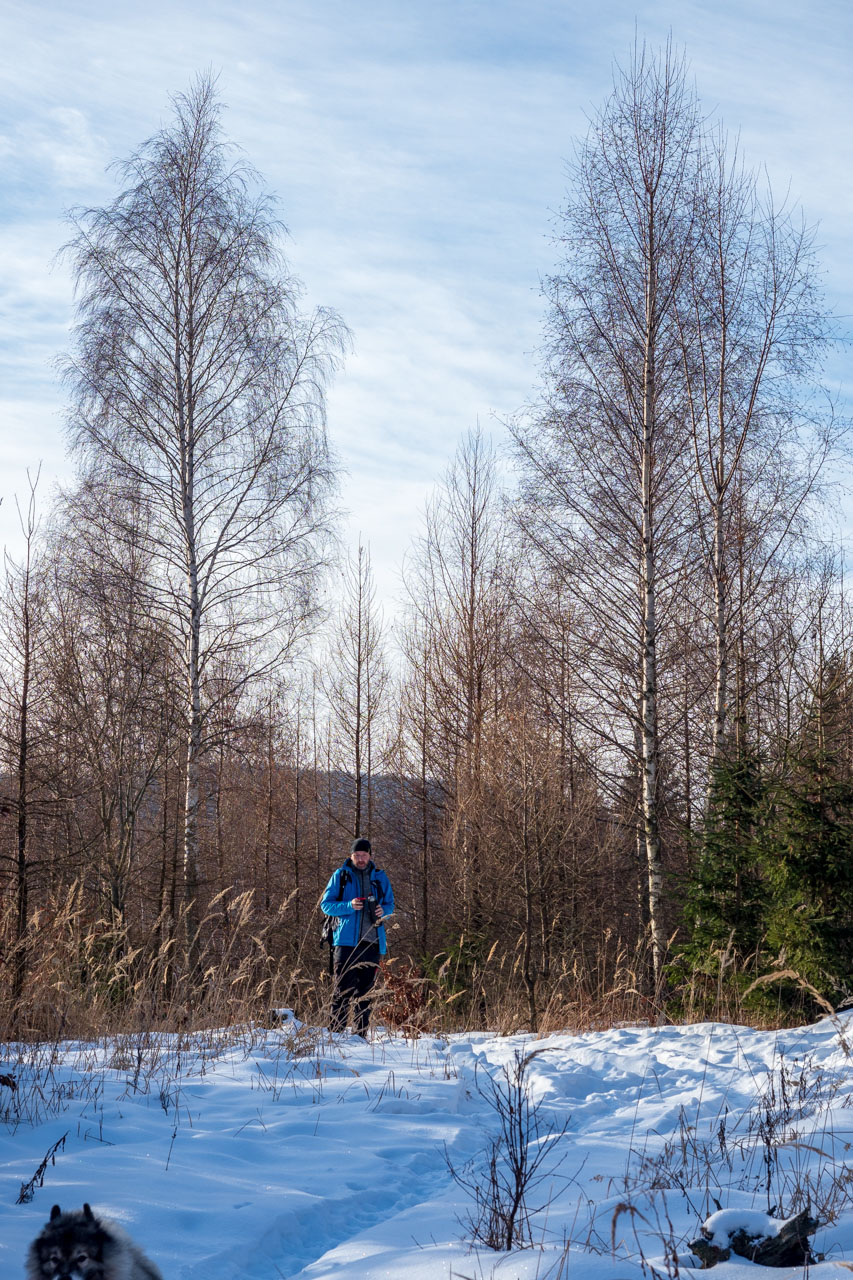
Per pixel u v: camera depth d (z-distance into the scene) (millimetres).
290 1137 5988
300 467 18375
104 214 17938
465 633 27516
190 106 18469
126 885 21484
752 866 11438
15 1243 3928
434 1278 3590
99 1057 8281
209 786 26094
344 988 10250
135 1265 3648
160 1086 7160
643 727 14719
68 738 21859
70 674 22094
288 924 23469
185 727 18312
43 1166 4641
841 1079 7176
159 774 24641
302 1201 4730
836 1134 5602
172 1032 9695
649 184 15258
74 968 10367
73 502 18328
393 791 28875
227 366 18250
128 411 17859
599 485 15273
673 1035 9625
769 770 12039
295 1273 4066
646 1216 4309
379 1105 6781
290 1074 7734
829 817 10641
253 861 31250
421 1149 5848
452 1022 12352
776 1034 9297
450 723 27172
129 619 18234
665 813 16250
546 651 16156
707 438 15359
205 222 18000
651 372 14961
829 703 11188
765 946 11094
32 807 17453
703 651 15977
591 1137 6266
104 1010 10234
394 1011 11297
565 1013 11961
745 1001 10711
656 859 14344
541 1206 4742
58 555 19047
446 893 23844
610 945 21203
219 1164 5352
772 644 16500
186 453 17984
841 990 9984
